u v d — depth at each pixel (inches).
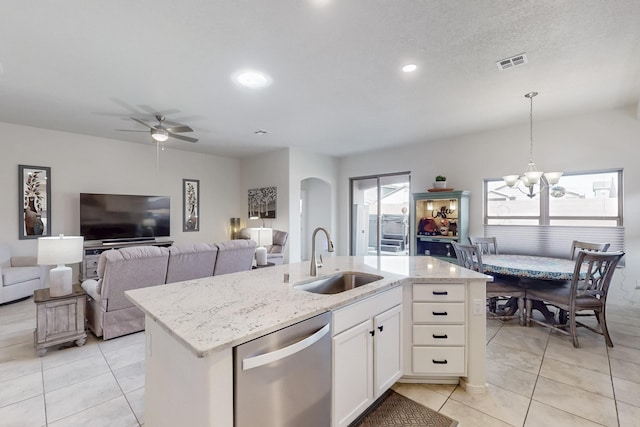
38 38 91.7
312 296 66.2
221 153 269.0
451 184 210.1
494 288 135.9
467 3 77.4
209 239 275.0
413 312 86.6
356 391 69.1
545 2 77.0
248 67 110.7
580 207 168.2
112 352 108.5
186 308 58.0
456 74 116.3
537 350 110.8
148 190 238.8
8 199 182.2
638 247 150.0
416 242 213.5
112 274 112.5
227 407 44.7
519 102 144.8
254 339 47.4
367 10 79.8
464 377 86.7
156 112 159.2
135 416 75.3
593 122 159.8
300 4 77.5
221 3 77.0
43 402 80.4
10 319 141.0
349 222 276.2
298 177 249.3
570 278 114.3
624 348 111.7
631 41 94.0
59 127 189.3
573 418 74.2
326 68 111.5
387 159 247.1
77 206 205.9
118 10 79.3
